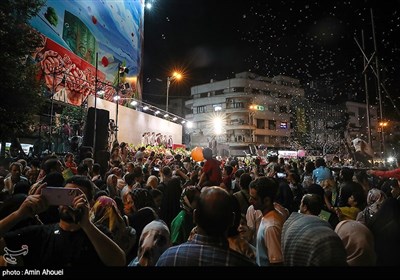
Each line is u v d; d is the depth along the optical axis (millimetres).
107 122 10562
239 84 60844
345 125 14844
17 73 10648
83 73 24297
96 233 2041
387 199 3094
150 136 25125
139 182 6320
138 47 37812
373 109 60531
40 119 17859
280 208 4180
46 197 2014
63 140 15008
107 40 29000
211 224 1996
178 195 5266
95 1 27188
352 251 2643
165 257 2010
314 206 3023
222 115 60344
